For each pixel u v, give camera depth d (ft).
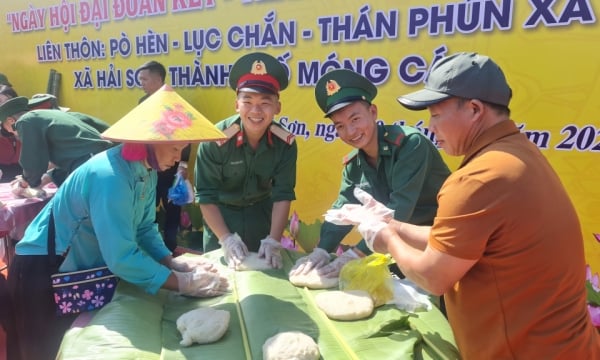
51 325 5.60
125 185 5.23
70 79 15.92
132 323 4.82
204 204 7.95
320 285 5.82
